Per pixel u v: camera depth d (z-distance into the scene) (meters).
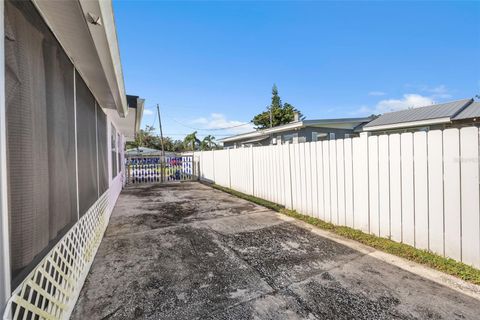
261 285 2.40
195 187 10.04
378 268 2.72
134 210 5.86
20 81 1.32
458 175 2.68
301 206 5.22
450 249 2.77
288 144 5.62
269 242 3.59
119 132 9.34
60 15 1.73
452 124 9.77
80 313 1.99
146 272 2.69
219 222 4.71
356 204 3.95
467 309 1.98
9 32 1.22
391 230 3.42
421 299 2.13
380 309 2.00
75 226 2.35
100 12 1.67
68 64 2.28
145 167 12.03
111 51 2.29
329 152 4.46
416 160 3.09
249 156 7.61
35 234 1.46
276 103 31.41
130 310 2.03
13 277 1.22
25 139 1.35
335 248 3.33
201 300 2.16
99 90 3.46
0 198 1.09
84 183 2.79
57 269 1.84
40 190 1.54
